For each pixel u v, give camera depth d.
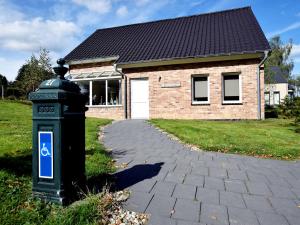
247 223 3.11
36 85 29.58
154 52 16.92
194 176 4.76
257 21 17.58
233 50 14.59
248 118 14.45
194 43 16.75
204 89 15.55
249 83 14.43
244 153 6.79
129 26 23.47
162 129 10.43
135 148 7.07
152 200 3.64
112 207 3.30
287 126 11.80
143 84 16.73
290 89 51.97
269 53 13.95
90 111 18.02
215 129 10.41
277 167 5.60
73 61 19.11
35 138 3.25
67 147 3.26
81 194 3.45
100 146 6.88
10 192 3.45
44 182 3.22
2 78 47.00
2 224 2.76
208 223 3.07
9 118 12.15
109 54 18.42
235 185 4.38
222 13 20.64
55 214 2.98
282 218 3.27
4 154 5.34
